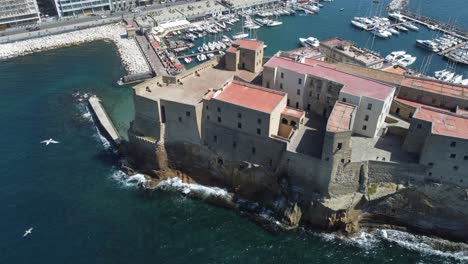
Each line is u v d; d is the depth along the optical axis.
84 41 182.75
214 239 87.31
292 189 91.75
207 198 97.88
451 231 87.94
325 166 84.75
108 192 99.25
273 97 93.69
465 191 82.94
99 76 154.75
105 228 89.25
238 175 97.31
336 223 88.00
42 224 89.69
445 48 182.00
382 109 87.69
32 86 146.25
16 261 81.31
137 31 189.12
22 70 157.62
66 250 83.88
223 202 96.75
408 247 86.06
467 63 168.12
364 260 83.12
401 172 85.44
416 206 87.06
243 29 196.12
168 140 101.44
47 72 156.62
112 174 105.19
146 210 94.31
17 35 181.00
